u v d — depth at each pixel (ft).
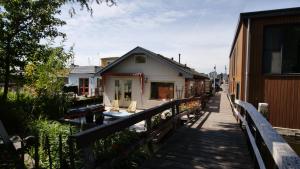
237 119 32.89
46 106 34.50
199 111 44.86
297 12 27.17
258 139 13.44
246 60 30.53
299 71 28.25
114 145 13.01
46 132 17.97
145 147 18.13
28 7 39.81
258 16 28.99
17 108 32.07
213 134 24.35
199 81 91.50
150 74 65.41
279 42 29.04
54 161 14.69
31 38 42.01
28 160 16.20
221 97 96.12
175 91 62.34
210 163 15.67
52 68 37.29
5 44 39.93
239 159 16.53
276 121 29.12
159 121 21.59
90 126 22.33
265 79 29.63
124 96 69.05
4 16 39.24
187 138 22.49
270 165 10.64
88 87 92.12
